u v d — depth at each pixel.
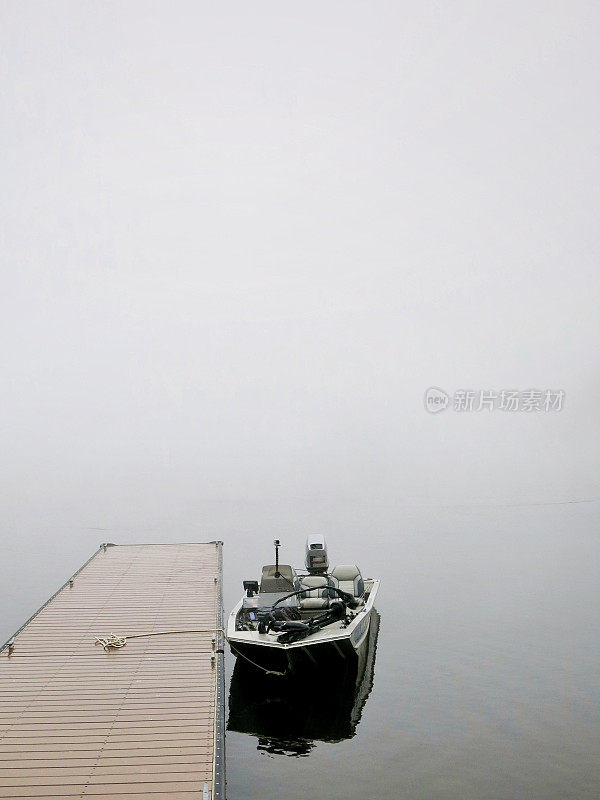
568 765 11.98
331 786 11.48
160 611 17.52
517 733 13.16
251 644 15.17
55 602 18.33
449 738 13.02
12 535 32.81
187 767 9.93
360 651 16.64
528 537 31.94
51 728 11.12
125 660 14.15
